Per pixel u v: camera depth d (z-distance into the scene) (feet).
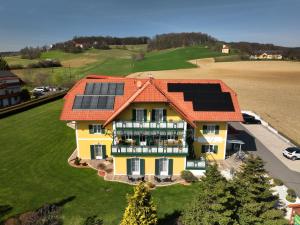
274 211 83.97
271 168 134.00
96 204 104.88
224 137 139.03
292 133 189.06
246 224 82.58
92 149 139.74
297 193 113.50
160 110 126.21
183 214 91.20
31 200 106.83
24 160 139.85
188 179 120.06
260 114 237.25
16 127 192.65
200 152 141.38
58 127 191.83
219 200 78.69
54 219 95.45
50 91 356.59
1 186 115.96
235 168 132.67
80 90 145.28
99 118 132.77
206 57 647.56
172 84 146.30
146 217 73.61
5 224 91.66
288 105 269.85
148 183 117.19
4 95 268.00
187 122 129.18
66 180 121.39
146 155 123.13
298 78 438.81
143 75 447.83
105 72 488.44
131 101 121.08
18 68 503.61
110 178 123.13
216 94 142.41
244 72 489.26
